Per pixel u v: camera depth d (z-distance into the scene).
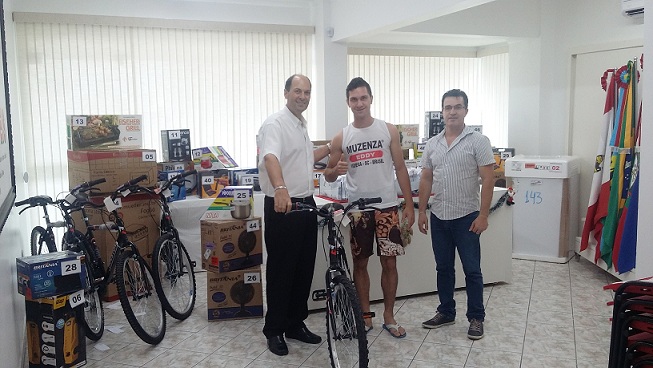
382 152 3.34
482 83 7.13
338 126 6.18
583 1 5.41
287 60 6.19
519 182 5.23
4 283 2.71
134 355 3.28
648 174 2.57
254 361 3.18
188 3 5.71
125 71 5.48
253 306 3.84
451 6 4.08
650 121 2.55
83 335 3.12
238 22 5.89
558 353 3.21
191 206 4.86
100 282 3.51
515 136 6.26
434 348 3.30
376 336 3.47
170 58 5.66
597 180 4.68
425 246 4.18
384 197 3.35
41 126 5.19
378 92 6.76
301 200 3.19
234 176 5.13
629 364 2.08
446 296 3.59
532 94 5.98
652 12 2.52
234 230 3.75
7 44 4.20
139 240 4.44
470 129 3.37
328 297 2.88
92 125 4.58
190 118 5.80
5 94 3.15
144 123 5.61
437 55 6.98
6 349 2.56
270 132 3.08
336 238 2.94
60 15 5.15
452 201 3.38
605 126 4.58
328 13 6.03
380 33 5.43
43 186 5.24
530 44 5.98
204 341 3.47
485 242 4.36
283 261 3.18
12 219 3.40
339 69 6.13
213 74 5.86
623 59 5.00
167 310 3.67
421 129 7.07
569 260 5.22
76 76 5.29
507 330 3.56
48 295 2.92
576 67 5.56
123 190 3.65
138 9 5.51
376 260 4.04
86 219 3.65
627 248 4.27
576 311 3.89
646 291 2.03
